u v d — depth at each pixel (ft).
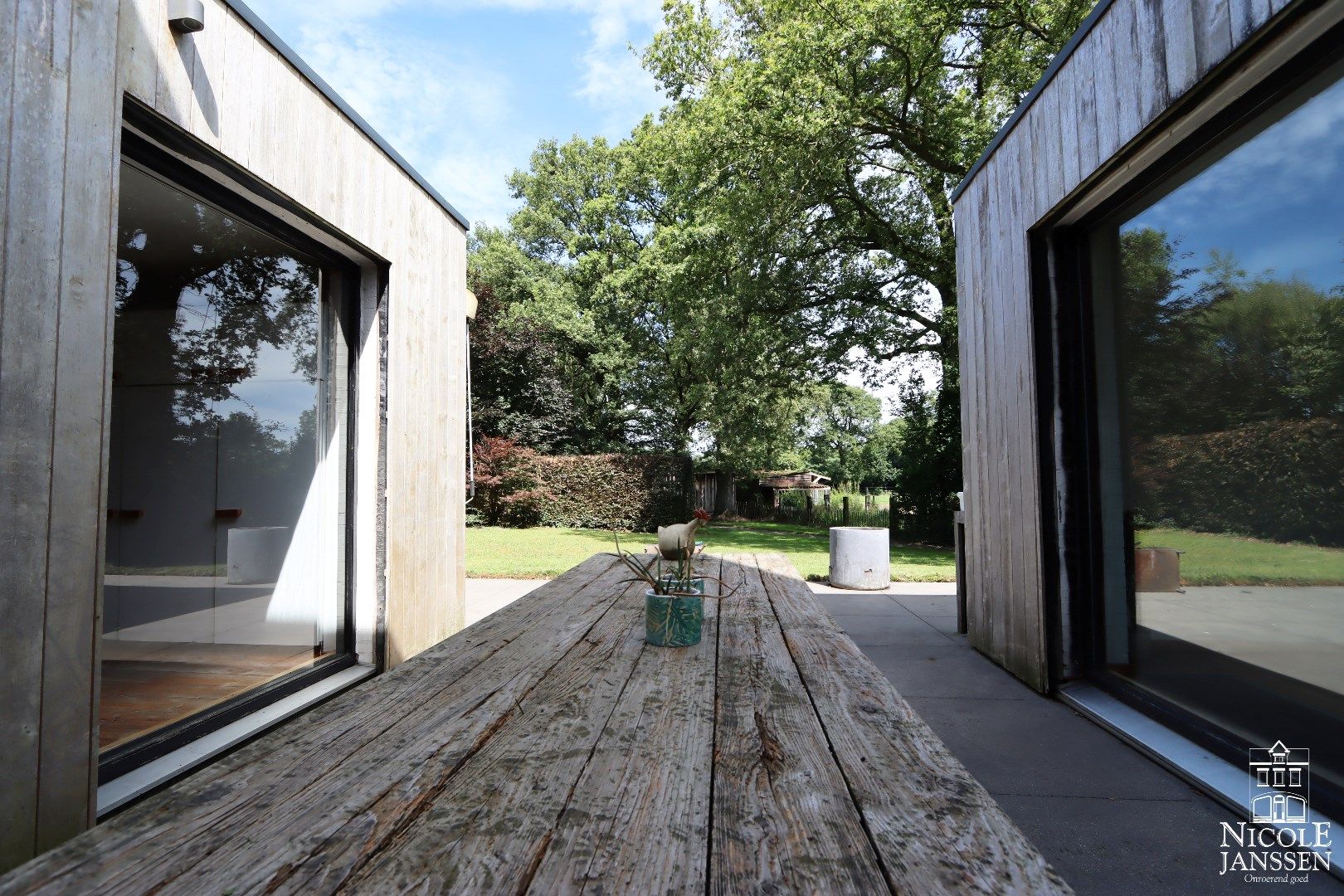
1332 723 6.22
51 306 5.60
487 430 50.14
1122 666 9.49
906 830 2.56
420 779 2.98
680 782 2.97
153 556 12.44
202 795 2.80
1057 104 9.82
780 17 33.58
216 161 8.00
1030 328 10.66
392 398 11.77
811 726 3.69
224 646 11.87
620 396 68.08
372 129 11.16
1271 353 7.00
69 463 5.73
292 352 12.00
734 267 38.32
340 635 11.41
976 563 13.23
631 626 6.28
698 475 66.74
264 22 8.55
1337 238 6.21
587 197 73.31
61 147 5.72
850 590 20.45
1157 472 8.78
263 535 12.02
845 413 100.73
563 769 3.10
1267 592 6.98
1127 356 9.42
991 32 30.17
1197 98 7.15
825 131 30.01
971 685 10.93
